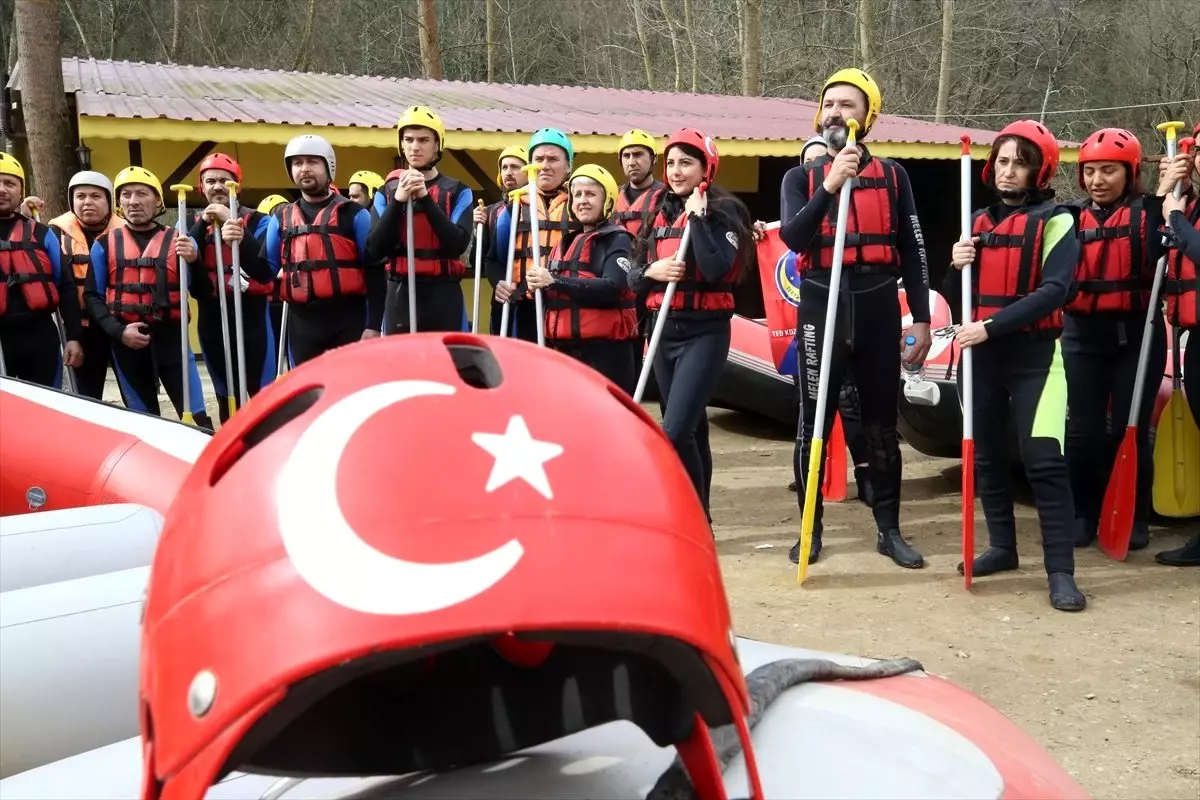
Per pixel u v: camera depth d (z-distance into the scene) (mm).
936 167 15758
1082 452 5109
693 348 4523
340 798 895
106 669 1542
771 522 5586
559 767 927
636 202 6387
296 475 675
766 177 14094
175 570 718
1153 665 3547
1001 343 4348
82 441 2943
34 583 1958
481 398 722
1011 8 33281
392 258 5586
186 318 6180
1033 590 4352
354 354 790
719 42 33844
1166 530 5418
